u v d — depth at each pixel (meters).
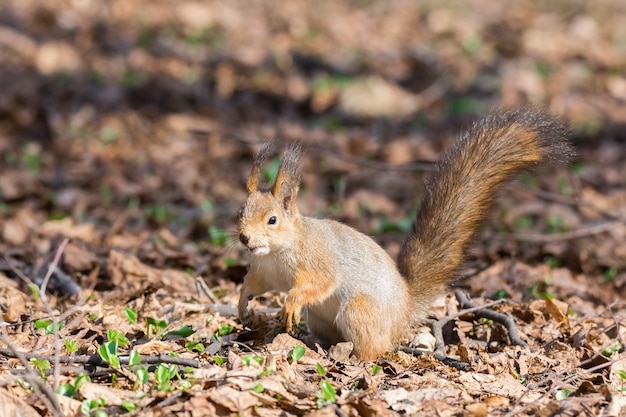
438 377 8.12
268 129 21.48
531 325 9.90
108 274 11.46
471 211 9.54
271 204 8.52
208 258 12.92
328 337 9.19
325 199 17.02
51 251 12.48
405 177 18.33
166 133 21.08
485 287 11.48
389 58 26.69
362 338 8.66
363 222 15.58
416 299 9.33
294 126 21.89
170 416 6.91
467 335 9.67
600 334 9.57
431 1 32.34
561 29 29.94
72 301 10.40
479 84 24.47
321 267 8.61
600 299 11.64
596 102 23.28
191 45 26.64
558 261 13.21
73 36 26.70
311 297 8.59
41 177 18.12
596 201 16.61
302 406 7.15
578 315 10.59
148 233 14.09
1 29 26.42
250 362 7.82
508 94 23.56
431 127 22.06
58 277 10.98
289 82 24.52
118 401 7.14
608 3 32.34
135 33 27.14
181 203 16.75
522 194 16.92
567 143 9.67
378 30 29.67
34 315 9.59
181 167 18.83
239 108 22.92
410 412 7.27
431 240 9.45
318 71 25.39
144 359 7.82
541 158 9.62
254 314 9.55
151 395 7.27
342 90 23.84
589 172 18.38
